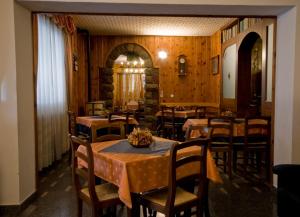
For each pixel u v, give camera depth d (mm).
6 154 2977
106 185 2506
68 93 5980
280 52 3512
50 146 4844
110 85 8375
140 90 9352
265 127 4047
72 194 3514
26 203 3148
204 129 3096
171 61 8430
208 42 8414
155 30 7664
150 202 2203
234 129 4238
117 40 8305
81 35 7609
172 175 2043
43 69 4539
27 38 3199
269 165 3916
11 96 2945
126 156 2316
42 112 4492
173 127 6625
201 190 2270
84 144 2199
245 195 3498
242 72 6051
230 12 3391
